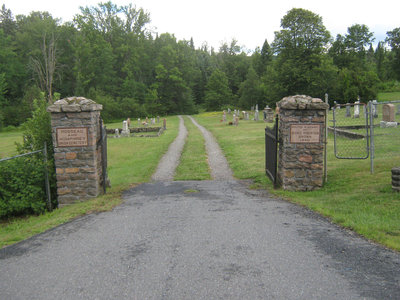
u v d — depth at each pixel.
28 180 9.31
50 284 3.99
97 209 7.64
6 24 80.00
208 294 3.55
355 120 24.19
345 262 4.22
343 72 54.31
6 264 4.71
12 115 60.59
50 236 5.88
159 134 29.22
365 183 8.34
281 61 54.34
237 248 4.79
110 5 80.00
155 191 9.62
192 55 104.12
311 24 51.72
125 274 4.13
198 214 6.75
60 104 8.86
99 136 9.61
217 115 62.78
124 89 78.50
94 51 75.19
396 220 5.61
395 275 3.84
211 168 13.69
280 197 8.12
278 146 9.82
